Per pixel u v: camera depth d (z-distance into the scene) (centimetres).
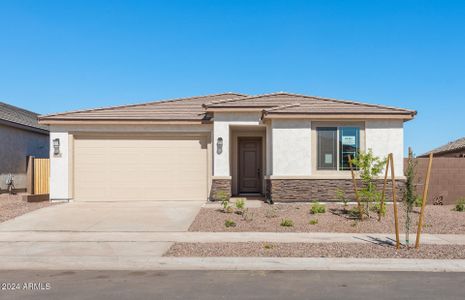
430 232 1186
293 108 1667
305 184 1644
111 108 1833
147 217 1403
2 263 866
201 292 681
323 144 1667
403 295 665
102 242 1055
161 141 1791
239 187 1953
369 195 1346
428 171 977
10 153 2317
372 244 1026
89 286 718
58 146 1766
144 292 682
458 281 749
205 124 1783
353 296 659
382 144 1670
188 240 1074
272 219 1345
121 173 1780
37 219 1368
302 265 843
